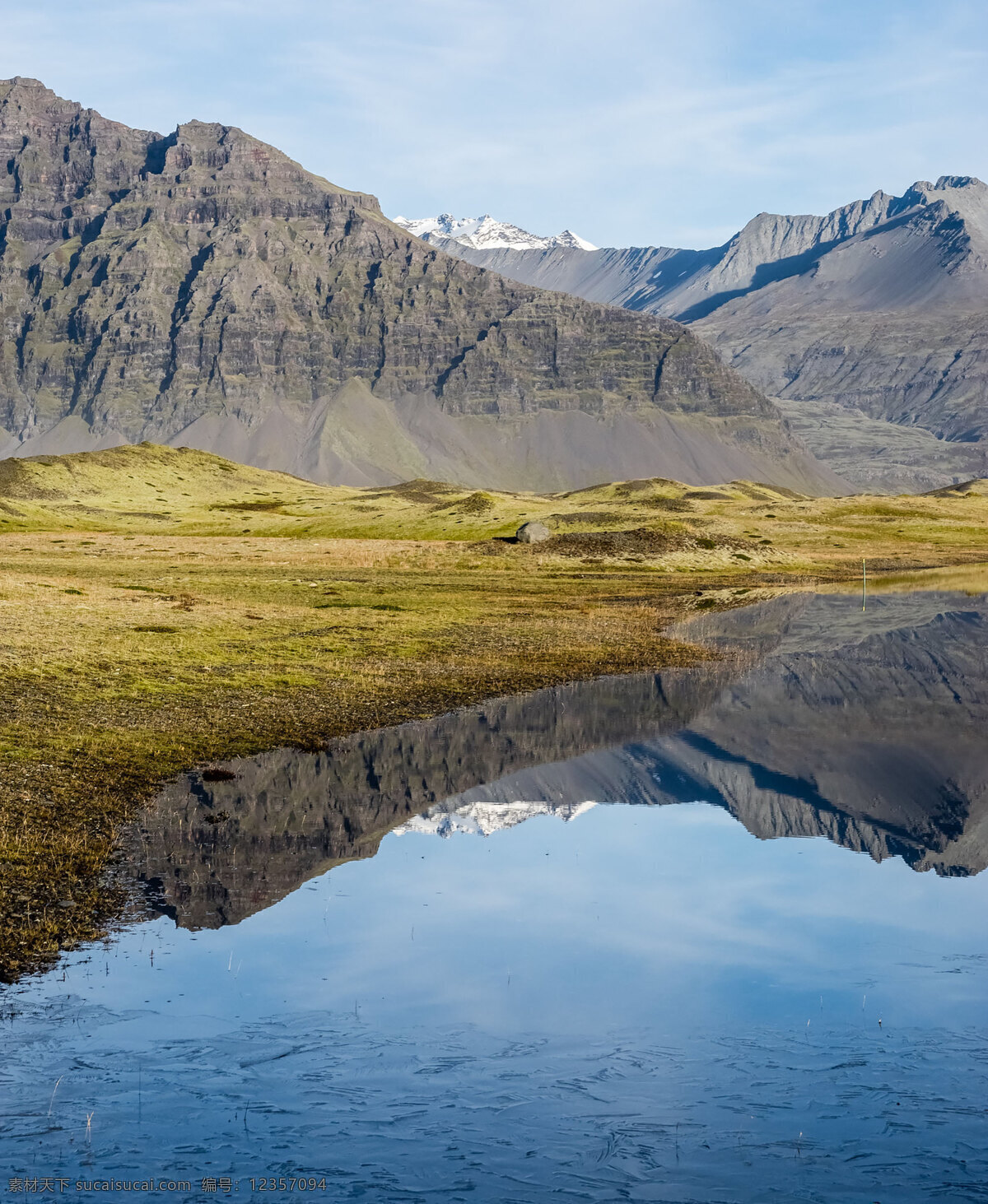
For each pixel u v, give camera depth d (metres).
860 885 25.44
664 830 30.05
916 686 56.00
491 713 46.44
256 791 32.22
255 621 69.25
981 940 21.75
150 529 199.38
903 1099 15.16
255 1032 17.11
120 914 22.14
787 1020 17.80
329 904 23.30
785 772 37.22
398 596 93.00
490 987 19.00
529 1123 14.44
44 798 29.34
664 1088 15.38
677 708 48.81
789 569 142.50
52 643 55.09
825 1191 12.91
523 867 26.36
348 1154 13.52
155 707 42.62
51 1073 15.67
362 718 43.88
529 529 142.12
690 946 21.11
